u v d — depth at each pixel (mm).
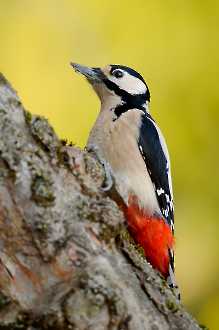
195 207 14617
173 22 14469
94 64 14539
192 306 15008
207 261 14852
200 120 14305
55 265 6449
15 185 6414
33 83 14367
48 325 6242
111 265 6699
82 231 6617
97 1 14648
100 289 6387
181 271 14930
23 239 6398
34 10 14914
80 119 14000
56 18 14789
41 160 6656
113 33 14547
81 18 14688
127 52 14453
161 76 14359
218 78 14383
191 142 14273
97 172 7195
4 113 6590
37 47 14648
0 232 6363
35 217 6438
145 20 14492
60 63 14508
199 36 14461
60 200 6598
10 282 6328
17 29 14805
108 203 6953
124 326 6582
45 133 6797
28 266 6391
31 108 14219
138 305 6766
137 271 6984
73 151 7105
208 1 14516
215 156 14344
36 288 6379
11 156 6453
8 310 6297
